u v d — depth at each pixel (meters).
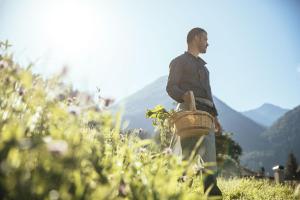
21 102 1.92
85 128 2.06
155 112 4.16
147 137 2.60
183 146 4.00
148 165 2.48
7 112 1.83
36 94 1.91
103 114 2.07
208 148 4.08
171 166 2.32
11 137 1.40
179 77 4.61
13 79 1.91
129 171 2.17
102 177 1.77
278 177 15.66
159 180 2.09
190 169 2.60
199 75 4.71
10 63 1.93
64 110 1.88
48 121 1.92
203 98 4.65
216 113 4.73
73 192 1.56
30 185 1.36
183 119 4.00
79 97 2.01
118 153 2.28
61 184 1.51
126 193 1.84
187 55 4.79
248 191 7.06
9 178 1.32
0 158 1.36
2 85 1.89
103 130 2.12
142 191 1.96
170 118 4.09
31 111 1.92
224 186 7.50
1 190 1.32
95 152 2.03
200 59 4.88
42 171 1.50
